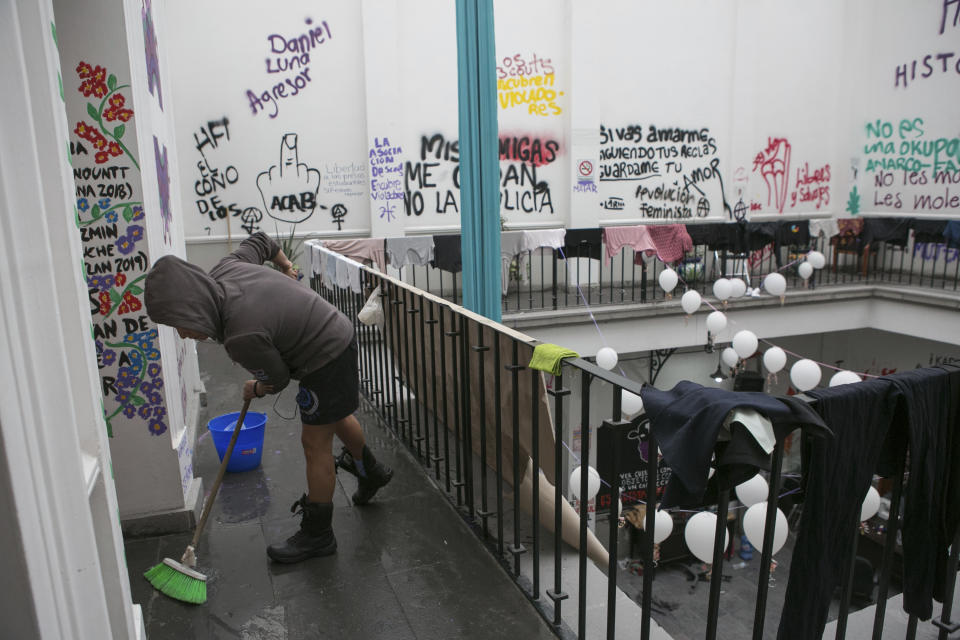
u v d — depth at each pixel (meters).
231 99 8.65
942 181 10.84
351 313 4.99
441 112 9.70
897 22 11.36
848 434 1.73
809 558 1.83
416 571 2.74
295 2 8.72
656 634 2.41
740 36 11.09
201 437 4.33
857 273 11.74
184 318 2.32
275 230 9.08
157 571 2.62
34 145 1.41
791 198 12.07
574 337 9.09
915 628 2.24
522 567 2.80
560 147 10.48
